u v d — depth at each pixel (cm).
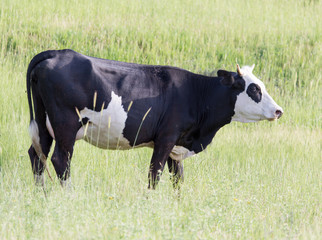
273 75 5553
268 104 2664
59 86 2355
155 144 2638
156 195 2225
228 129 4231
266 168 3136
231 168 3120
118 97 2464
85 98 2397
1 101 3812
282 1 8038
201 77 2736
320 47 6066
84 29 5912
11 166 2831
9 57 5097
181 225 1941
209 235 1900
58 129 2402
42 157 2533
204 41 6081
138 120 2531
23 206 2098
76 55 2430
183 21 6600
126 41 5844
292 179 2877
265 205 2423
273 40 6300
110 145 2598
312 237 1995
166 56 5600
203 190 2461
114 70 2498
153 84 2580
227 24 6556
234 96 2694
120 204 2158
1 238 1792
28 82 2456
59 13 6362
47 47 5431
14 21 5891
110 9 6706
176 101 2619
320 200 2614
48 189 2438
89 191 2369
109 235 1773
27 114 3784
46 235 1798
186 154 2770
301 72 5628
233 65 5575
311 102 5081
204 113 2722
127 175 2764
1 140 3198
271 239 1975
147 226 1914
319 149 3809
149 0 7381
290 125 4550
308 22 6969
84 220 1948
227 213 2167
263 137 3956
